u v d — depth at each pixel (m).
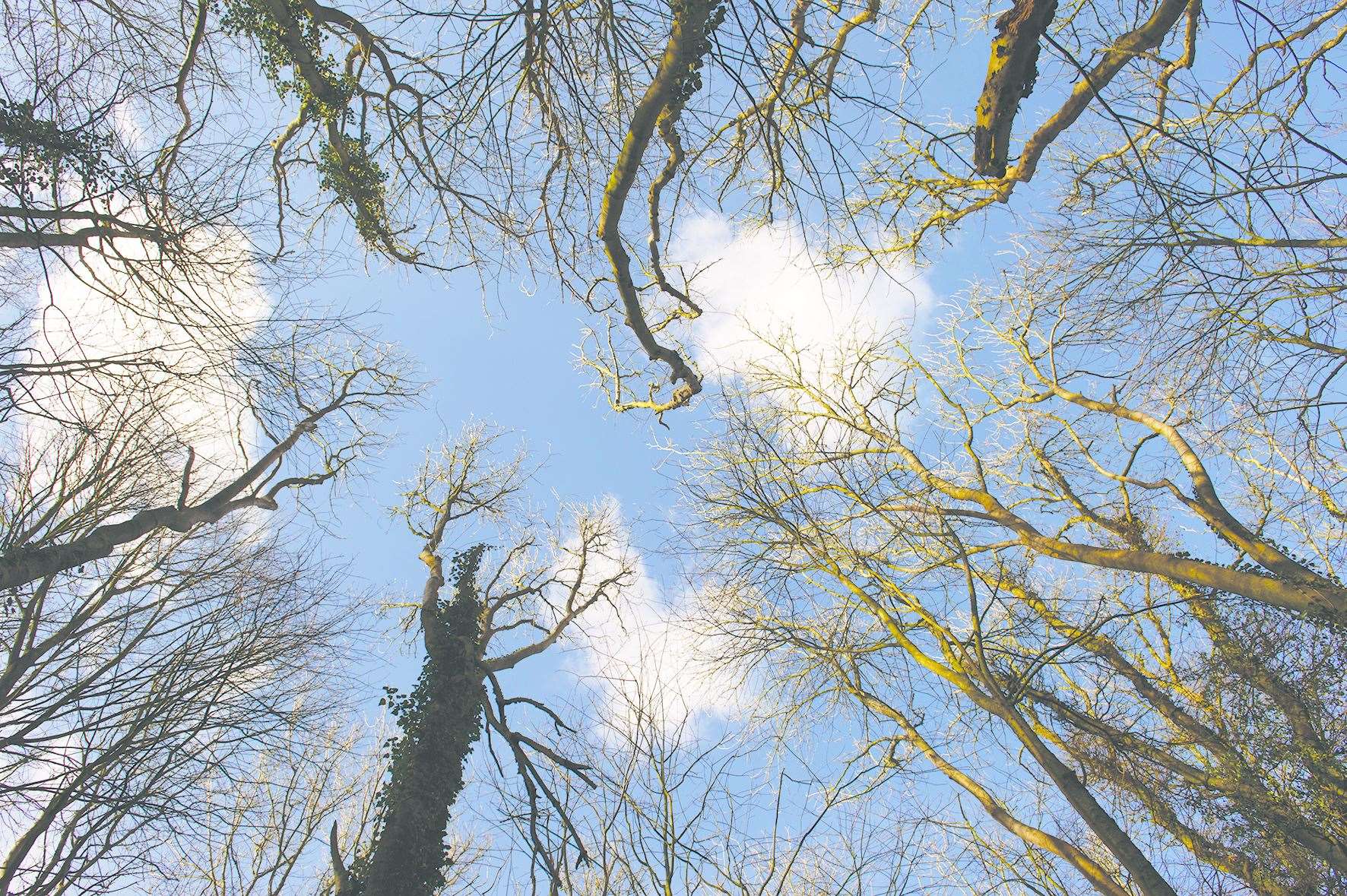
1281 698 6.57
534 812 7.53
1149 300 7.01
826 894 7.45
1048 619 8.14
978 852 7.71
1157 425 8.80
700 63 4.87
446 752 8.57
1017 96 5.59
